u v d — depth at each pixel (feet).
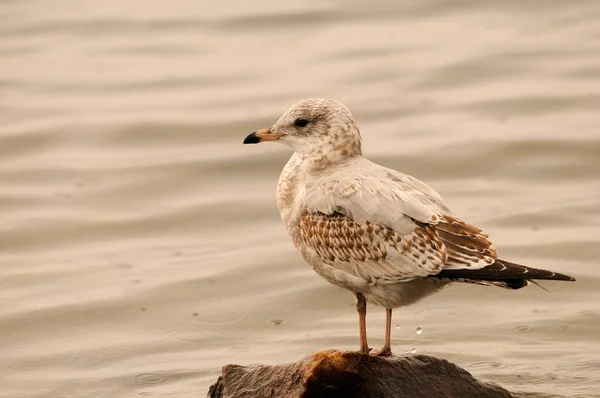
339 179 34.91
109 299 49.85
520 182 62.03
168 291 50.67
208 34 85.71
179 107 72.33
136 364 43.37
